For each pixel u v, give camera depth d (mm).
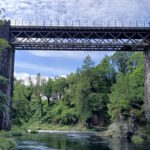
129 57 106875
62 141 53875
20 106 91312
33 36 64375
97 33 63344
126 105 63125
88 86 98688
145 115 60156
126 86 65500
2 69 57469
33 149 40406
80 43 62406
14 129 76188
